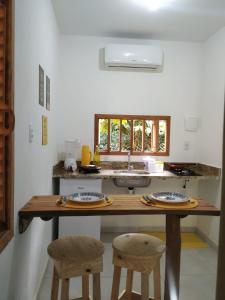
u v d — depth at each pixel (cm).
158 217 370
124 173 322
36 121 203
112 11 284
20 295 163
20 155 157
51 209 158
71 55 351
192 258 295
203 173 333
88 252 143
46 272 258
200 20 301
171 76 362
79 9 280
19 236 158
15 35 144
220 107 312
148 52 338
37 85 205
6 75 132
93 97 356
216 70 325
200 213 165
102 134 361
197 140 369
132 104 360
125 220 367
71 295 220
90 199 176
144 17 296
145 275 147
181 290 232
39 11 211
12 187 138
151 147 368
